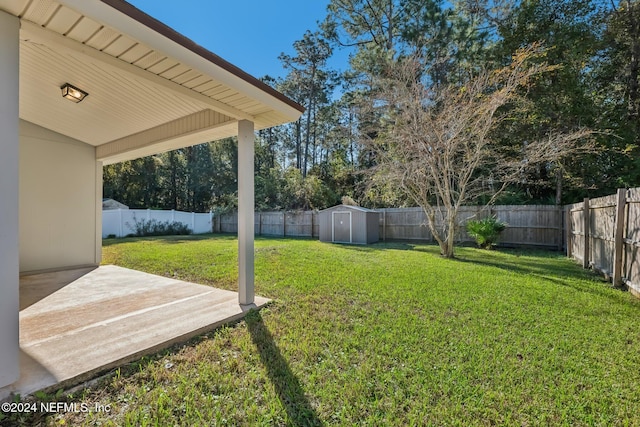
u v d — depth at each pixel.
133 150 5.39
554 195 10.54
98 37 2.07
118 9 1.91
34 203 5.61
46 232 5.75
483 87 7.16
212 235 14.38
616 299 3.82
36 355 2.30
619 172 8.78
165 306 3.54
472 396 1.90
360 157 13.13
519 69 7.31
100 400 1.87
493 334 2.79
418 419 1.70
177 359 2.37
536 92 8.89
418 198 8.12
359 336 2.75
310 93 19.89
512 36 9.45
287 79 19.80
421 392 1.94
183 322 3.00
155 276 5.30
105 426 1.65
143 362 2.30
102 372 2.15
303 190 15.74
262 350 2.50
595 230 5.48
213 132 4.12
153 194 18.53
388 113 8.39
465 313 3.34
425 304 3.65
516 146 9.06
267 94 3.11
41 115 4.74
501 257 7.25
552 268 5.83
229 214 16.41
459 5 12.23
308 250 8.36
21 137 5.42
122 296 3.99
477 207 9.84
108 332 2.75
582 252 6.21
